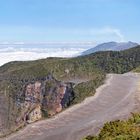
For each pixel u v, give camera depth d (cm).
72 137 3666
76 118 4462
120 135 3034
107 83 7612
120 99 5706
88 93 6397
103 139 3123
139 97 5844
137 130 3152
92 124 4153
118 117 4478
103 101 5541
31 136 3762
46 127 4056
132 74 10400
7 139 3784
